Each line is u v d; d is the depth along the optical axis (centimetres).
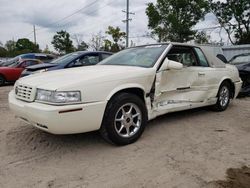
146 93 418
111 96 368
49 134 445
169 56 475
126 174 311
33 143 407
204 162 340
